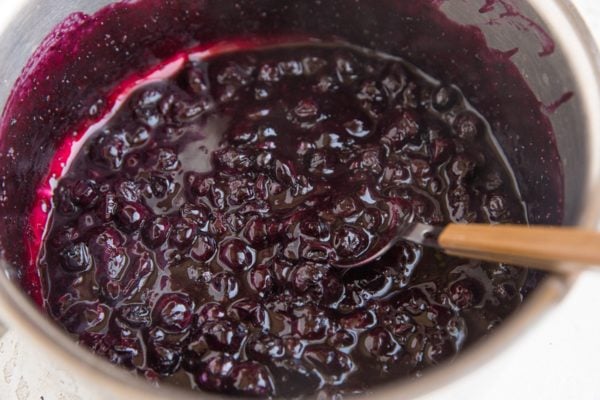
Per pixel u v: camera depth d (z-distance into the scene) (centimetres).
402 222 27
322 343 26
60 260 28
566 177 26
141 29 32
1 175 28
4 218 27
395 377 25
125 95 33
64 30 29
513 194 30
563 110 26
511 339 21
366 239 27
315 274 26
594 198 23
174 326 26
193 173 30
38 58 29
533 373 27
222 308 27
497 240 22
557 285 21
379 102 31
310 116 31
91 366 20
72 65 31
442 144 30
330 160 30
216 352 25
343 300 27
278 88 32
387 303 27
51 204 30
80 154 32
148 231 28
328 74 33
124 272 28
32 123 30
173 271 28
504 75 29
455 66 31
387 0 31
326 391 25
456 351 26
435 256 28
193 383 25
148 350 26
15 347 27
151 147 31
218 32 33
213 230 28
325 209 28
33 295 28
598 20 32
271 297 27
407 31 32
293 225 27
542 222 28
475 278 27
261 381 24
